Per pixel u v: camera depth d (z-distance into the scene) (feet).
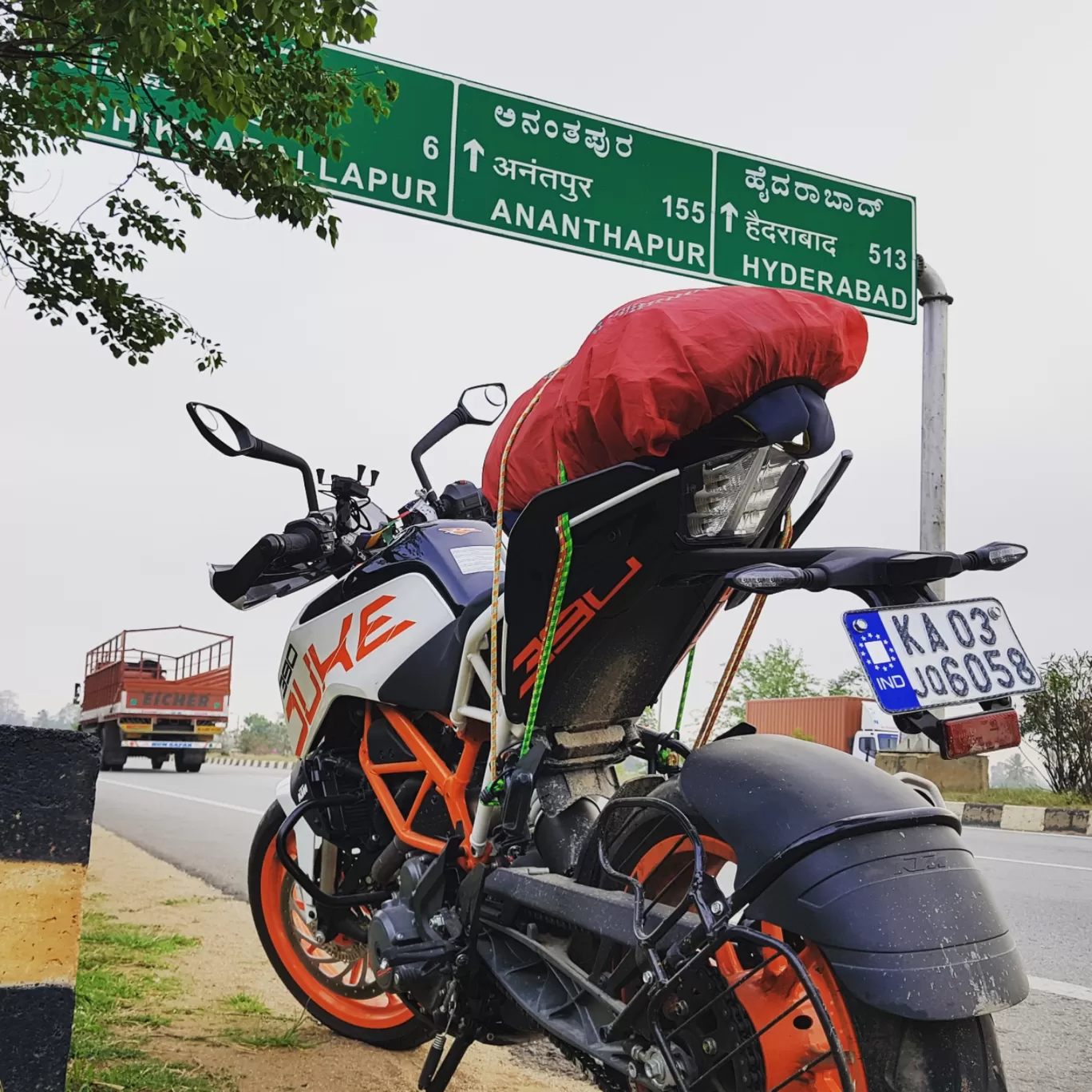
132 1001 11.67
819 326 6.81
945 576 6.22
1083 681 49.26
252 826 32.76
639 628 7.84
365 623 9.43
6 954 6.07
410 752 9.14
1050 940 17.47
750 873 5.93
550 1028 6.88
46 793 6.25
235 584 10.17
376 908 9.59
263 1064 9.90
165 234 18.89
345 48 24.26
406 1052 10.60
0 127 15.69
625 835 7.29
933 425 33.45
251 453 9.82
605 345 7.09
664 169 27.45
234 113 12.77
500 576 8.39
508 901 7.52
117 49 12.62
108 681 78.59
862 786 6.07
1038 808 42.83
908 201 30.81
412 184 24.67
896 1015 5.40
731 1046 5.82
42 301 19.12
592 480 6.88
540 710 7.80
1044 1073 10.89
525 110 26.02
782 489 7.50
